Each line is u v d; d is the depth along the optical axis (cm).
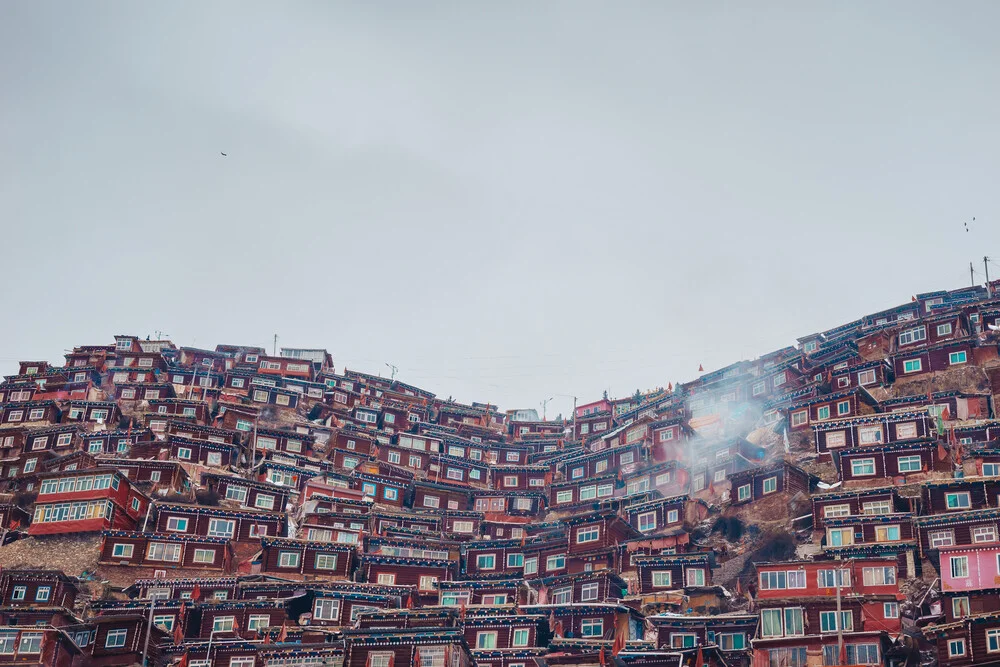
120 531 9869
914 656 6788
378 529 11288
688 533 9875
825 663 6894
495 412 18612
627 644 7644
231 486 11712
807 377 13338
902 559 7850
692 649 7269
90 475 10194
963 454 9519
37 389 14962
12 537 10150
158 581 9219
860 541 8438
